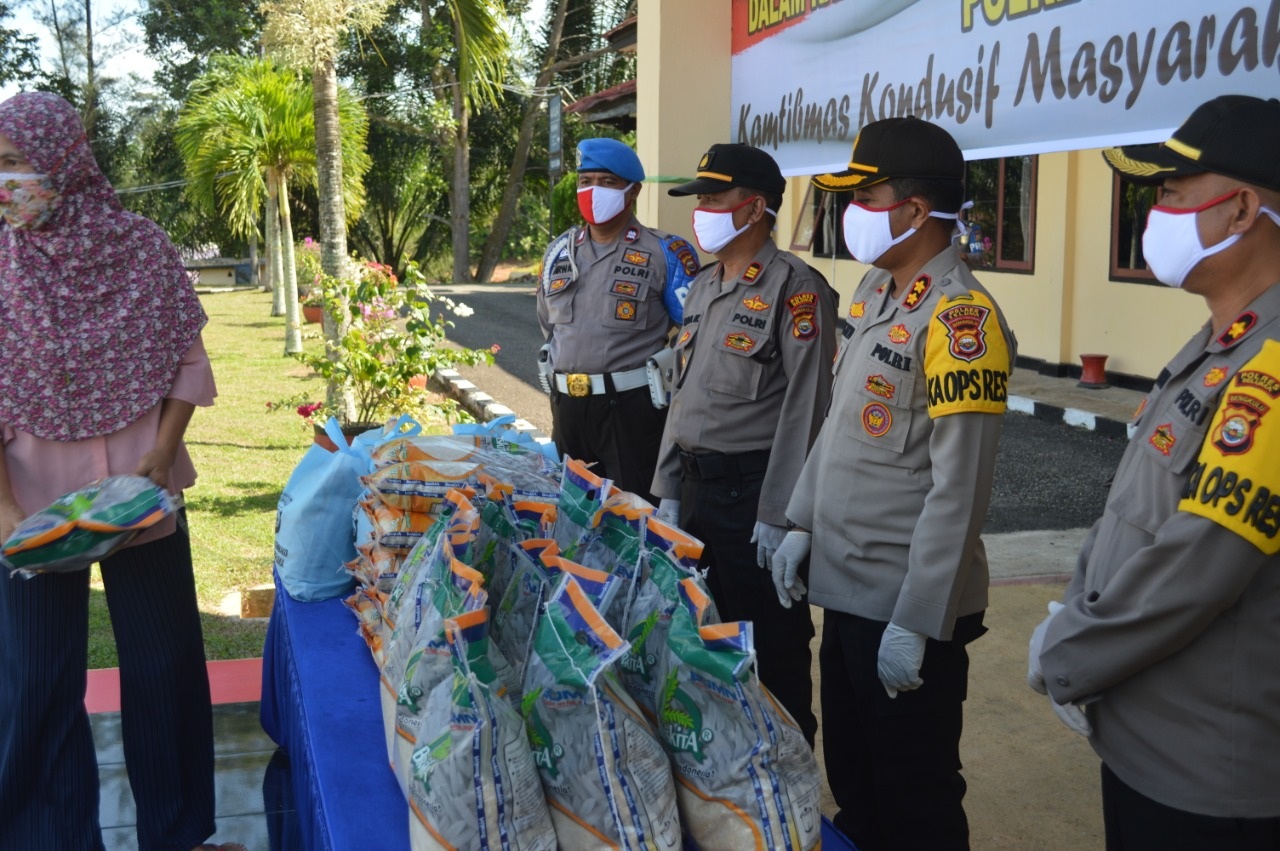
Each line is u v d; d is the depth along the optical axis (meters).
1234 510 1.62
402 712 1.96
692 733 1.78
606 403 4.05
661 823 1.73
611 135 34.62
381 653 2.52
